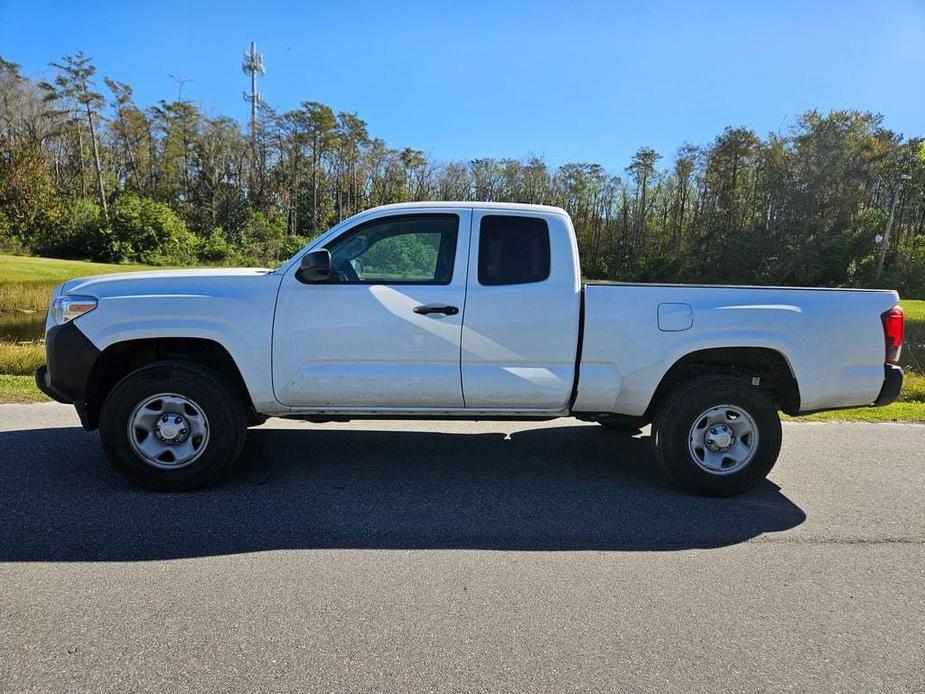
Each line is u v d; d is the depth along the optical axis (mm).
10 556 3646
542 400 4797
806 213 59781
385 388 4707
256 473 5176
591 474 5371
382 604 3215
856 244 58438
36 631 2906
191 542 3881
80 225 55688
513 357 4730
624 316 4738
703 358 4930
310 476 5141
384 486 4957
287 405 4766
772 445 4805
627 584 3490
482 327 4688
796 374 4840
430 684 2604
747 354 4922
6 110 62219
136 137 74000
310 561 3676
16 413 6895
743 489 4852
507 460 5703
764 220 62094
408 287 4703
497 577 3537
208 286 4660
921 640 3016
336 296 4648
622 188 73312
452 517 4391
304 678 2621
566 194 72688
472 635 2957
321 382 4684
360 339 4664
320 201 80062
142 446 4617
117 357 4840
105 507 4383
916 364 13258
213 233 63281
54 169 67438
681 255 68312
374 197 79062
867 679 2717
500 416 4930
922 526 4391
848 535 4219
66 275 35656
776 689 2631
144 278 4723
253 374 4668
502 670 2703
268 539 3959
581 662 2775
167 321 4582
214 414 4605
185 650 2789
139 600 3197
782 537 4172
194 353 5000
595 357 4762
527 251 4773
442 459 5684
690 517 4484
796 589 3479
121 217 56250
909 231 68250
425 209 4820
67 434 6090
